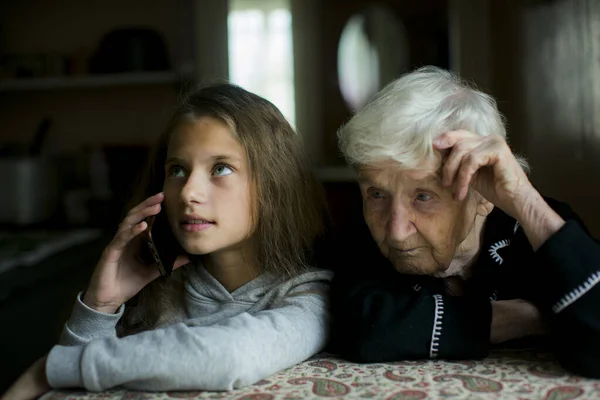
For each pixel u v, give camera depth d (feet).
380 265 2.61
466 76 7.89
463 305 2.25
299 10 8.99
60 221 8.32
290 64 9.10
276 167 2.50
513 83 7.50
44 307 5.35
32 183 8.21
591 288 1.98
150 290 2.71
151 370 1.98
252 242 2.54
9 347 4.86
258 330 2.13
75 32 9.08
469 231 2.26
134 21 8.92
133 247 2.58
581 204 6.70
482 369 2.13
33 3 9.12
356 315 2.29
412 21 8.72
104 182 8.30
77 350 2.11
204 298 2.59
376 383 2.03
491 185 2.15
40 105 9.21
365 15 8.88
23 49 9.19
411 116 2.10
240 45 9.12
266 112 2.55
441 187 2.13
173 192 2.37
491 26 7.77
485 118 2.27
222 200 2.32
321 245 2.77
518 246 2.48
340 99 9.07
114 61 8.43
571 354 2.01
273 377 2.12
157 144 2.69
